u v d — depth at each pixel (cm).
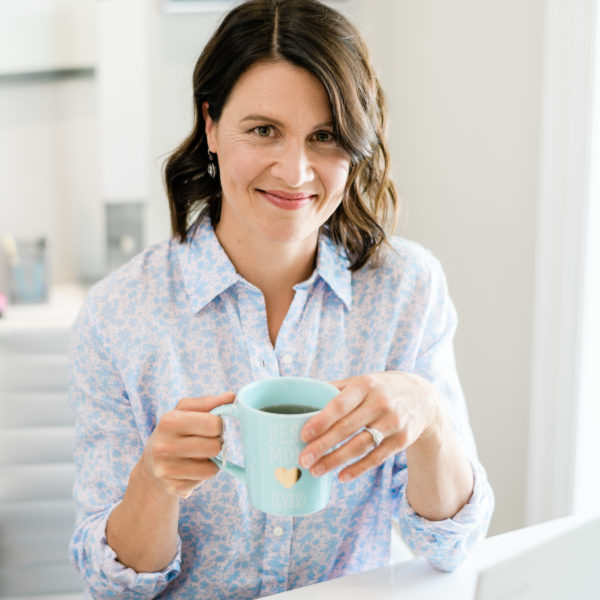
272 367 103
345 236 109
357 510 108
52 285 226
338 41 87
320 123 88
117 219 213
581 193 151
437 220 210
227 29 89
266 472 71
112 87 211
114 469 103
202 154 106
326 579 110
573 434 160
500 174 178
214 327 104
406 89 223
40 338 182
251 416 69
